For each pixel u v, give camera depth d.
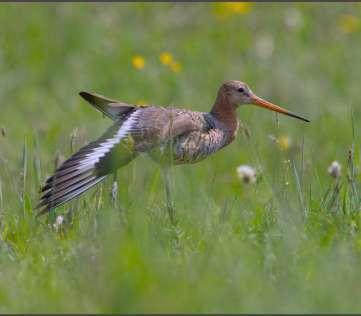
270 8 24.17
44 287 10.24
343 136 18.80
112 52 22.38
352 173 12.66
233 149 17.55
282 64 21.69
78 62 22.09
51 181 11.80
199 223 12.01
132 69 21.48
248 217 12.18
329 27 23.47
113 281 10.01
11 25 22.84
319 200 12.65
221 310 9.41
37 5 23.52
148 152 12.71
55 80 21.56
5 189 14.62
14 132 18.73
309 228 11.73
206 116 13.82
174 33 23.44
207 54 22.41
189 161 13.52
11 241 11.98
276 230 11.59
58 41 22.61
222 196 15.81
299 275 10.38
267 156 16.84
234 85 14.12
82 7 23.70
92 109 20.02
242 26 23.59
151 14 24.00
